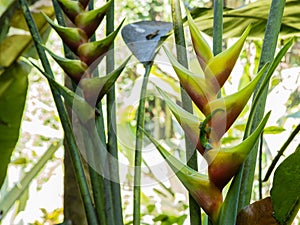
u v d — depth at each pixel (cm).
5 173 183
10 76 181
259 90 77
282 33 159
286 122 282
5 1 172
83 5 86
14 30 177
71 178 142
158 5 298
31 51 186
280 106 282
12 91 182
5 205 211
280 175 85
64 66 83
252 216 83
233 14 146
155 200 219
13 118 182
